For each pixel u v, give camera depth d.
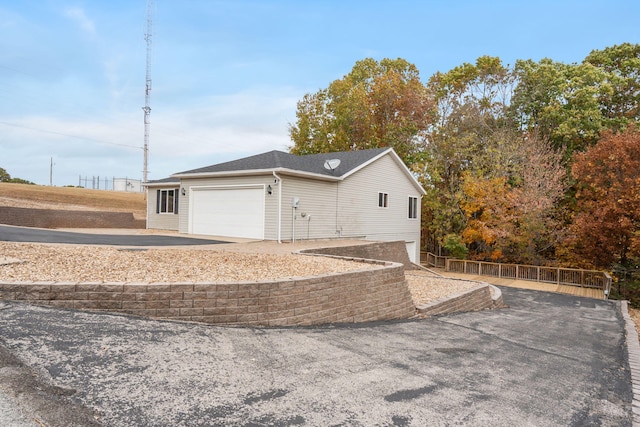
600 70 24.33
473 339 6.30
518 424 3.21
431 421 3.11
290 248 12.46
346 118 31.27
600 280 18.45
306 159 19.44
